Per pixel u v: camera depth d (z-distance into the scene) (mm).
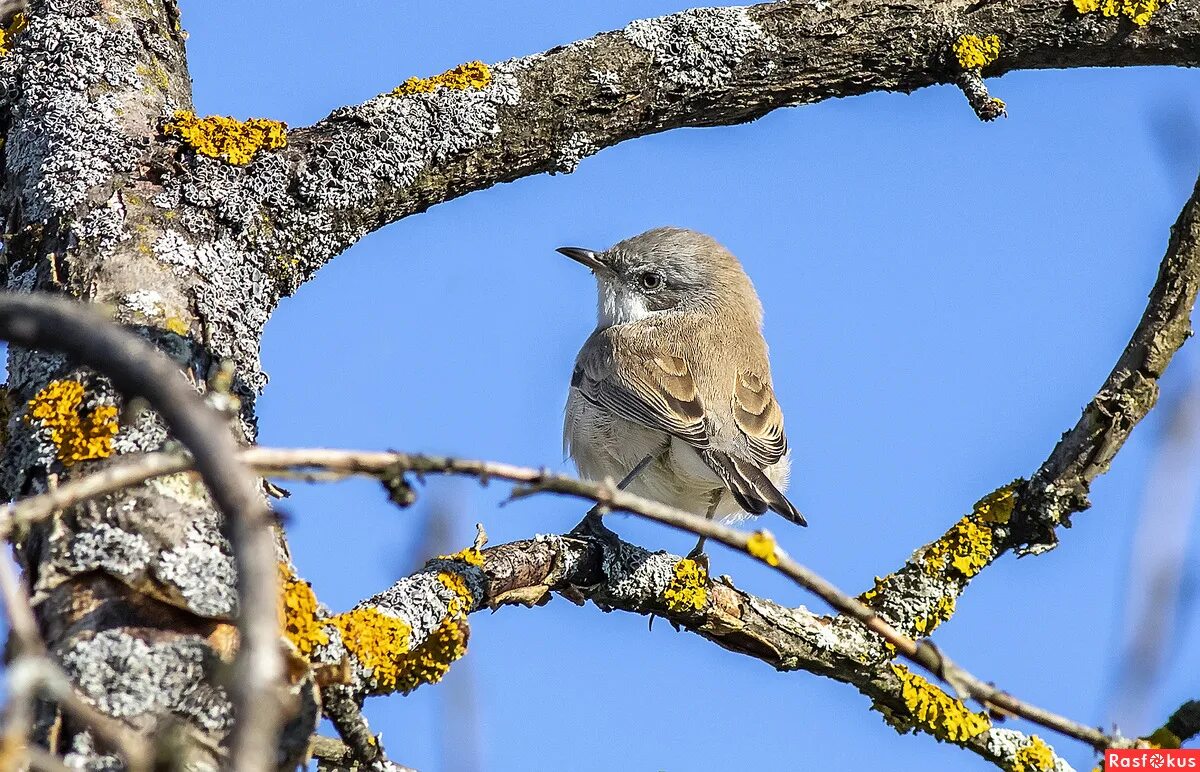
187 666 6699
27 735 6305
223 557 7250
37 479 7816
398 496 5844
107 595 7039
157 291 9055
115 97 10180
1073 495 10281
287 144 10281
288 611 7605
